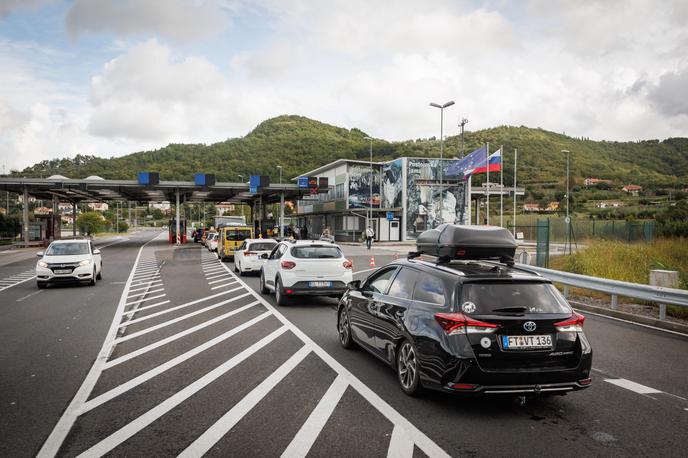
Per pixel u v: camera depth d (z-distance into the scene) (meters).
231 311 10.45
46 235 50.94
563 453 3.68
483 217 69.31
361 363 6.25
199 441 3.86
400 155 96.19
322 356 6.61
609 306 10.84
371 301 6.08
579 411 4.61
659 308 9.63
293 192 51.44
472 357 4.25
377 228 50.97
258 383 5.39
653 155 98.38
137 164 97.62
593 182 80.94
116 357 6.58
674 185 76.19
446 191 51.19
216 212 162.00
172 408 4.61
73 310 10.65
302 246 11.31
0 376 5.70
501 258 5.77
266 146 108.56
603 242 17.88
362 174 53.19
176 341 7.55
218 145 112.62
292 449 3.72
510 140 101.00
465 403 4.80
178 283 15.92
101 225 90.19
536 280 4.71
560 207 71.12
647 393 5.16
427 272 5.20
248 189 48.78
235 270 20.16
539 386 4.34
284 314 10.07
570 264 16.09
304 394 5.02
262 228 52.41
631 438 3.98
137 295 13.06
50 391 5.13
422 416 4.43
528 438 3.96
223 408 4.61
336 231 58.25
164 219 186.75
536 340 4.39
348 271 11.19
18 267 23.25
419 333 4.73
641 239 23.59
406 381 5.08
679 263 14.73
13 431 4.06
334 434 4.00
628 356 6.75
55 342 7.52
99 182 42.41
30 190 46.97
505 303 4.51
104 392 5.09
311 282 10.94
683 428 4.20
